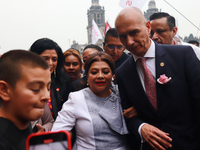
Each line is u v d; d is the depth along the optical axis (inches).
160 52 74.7
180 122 71.0
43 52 95.6
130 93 78.3
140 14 72.2
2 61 34.9
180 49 73.6
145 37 72.1
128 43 71.6
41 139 29.6
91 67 73.3
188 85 70.8
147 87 75.2
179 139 70.0
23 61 34.1
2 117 35.8
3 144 34.0
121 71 82.8
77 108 70.4
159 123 74.2
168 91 70.6
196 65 69.9
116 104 77.2
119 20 71.8
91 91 75.6
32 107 34.5
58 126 69.6
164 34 108.0
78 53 130.3
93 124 68.5
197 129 70.4
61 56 104.1
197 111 69.2
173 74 72.0
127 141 78.7
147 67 76.1
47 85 36.3
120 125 73.6
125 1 157.3
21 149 36.7
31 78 33.6
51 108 95.3
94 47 134.9
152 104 75.2
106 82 73.0
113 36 121.1
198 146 70.5
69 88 104.1
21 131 37.8
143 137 71.0
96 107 71.7
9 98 34.8
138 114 80.0
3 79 34.4
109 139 69.2
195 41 216.2
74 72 128.0
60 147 29.6
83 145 69.3
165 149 66.6
